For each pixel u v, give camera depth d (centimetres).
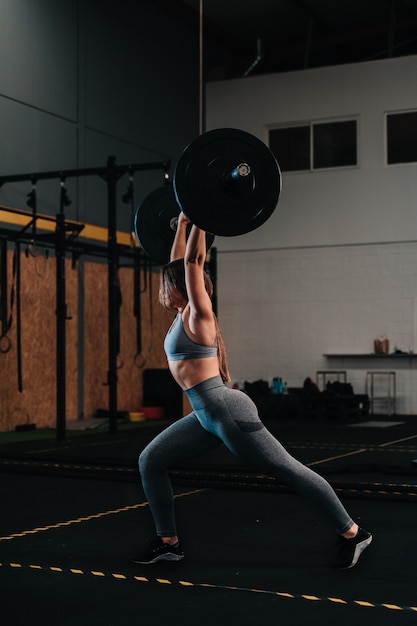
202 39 1502
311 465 658
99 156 1241
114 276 995
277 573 329
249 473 595
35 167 1120
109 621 269
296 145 1412
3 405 1058
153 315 1346
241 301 1430
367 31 1441
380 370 1346
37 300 1117
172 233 392
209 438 333
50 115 1150
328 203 1382
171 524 347
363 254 1359
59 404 920
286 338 1400
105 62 1260
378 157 1355
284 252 1405
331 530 415
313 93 1399
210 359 323
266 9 1407
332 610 279
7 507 488
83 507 488
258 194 320
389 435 973
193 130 1467
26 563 347
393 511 464
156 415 1265
